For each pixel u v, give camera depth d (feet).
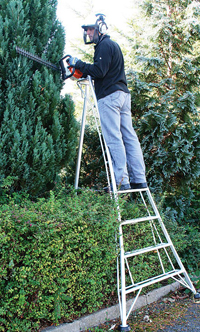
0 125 7.91
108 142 8.75
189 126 13.21
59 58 9.46
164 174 12.64
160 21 13.43
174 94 13.75
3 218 5.72
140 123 12.59
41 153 8.27
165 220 10.92
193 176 13.03
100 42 8.97
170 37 13.69
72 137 9.45
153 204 9.19
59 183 9.29
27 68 8.28
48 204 6.82
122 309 7.11
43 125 9.06
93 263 7.23
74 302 7.25
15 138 7.70
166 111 12.49
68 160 9.58
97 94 9.15
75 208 6.88
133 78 12.56
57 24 9.73
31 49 8.39
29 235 6.09
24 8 8.58
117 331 6.95
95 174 13.12
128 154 9.47
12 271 5.77
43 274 6.23
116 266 8.10
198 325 7.20
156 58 13.14
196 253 11.05
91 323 7.16
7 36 7.94
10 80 8.05
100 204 7.70
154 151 12.89
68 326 6.68
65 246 6.70
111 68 8.92
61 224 6.29
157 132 12.55
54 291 6.44
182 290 9.55
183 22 13.48
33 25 8.86
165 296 9.18
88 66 8.65
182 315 7.82
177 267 10.60
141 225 9.43
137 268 8.75
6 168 7.91
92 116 12.97
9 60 8.10
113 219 7.27
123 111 9.39
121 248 7.56
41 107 8.54
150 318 7.72
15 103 8.12
